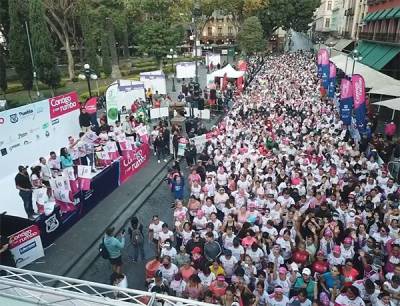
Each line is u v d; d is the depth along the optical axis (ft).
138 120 63.21
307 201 34.37
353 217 31.71
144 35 147.74
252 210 32.12
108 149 47.16
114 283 23.06
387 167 45.19
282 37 300.61
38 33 92.53
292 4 228.63
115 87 61.11
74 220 40.09
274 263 25.50
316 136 52.49
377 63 104.73
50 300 17.44
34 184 36.58
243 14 212.84
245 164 40.27
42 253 33.81
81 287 30.73
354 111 62.80
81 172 40.24
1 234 30.48
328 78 91.35
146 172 54.80
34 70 97.30
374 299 23.57
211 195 36.65
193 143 55.83
